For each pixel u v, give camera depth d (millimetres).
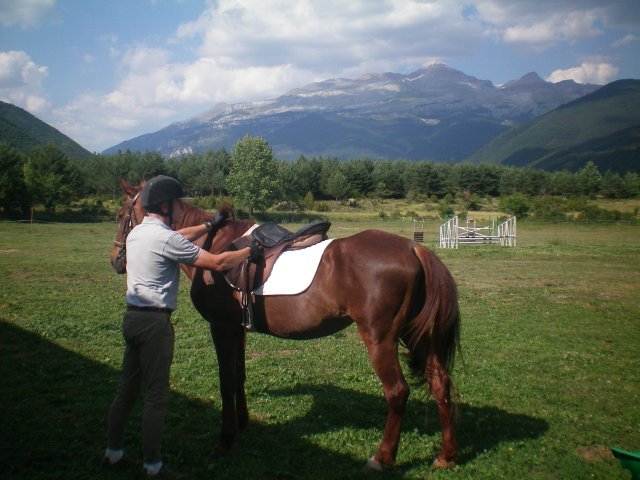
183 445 4488
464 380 6297
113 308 10148
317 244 4422
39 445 4332
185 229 4406
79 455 4219
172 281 3979
